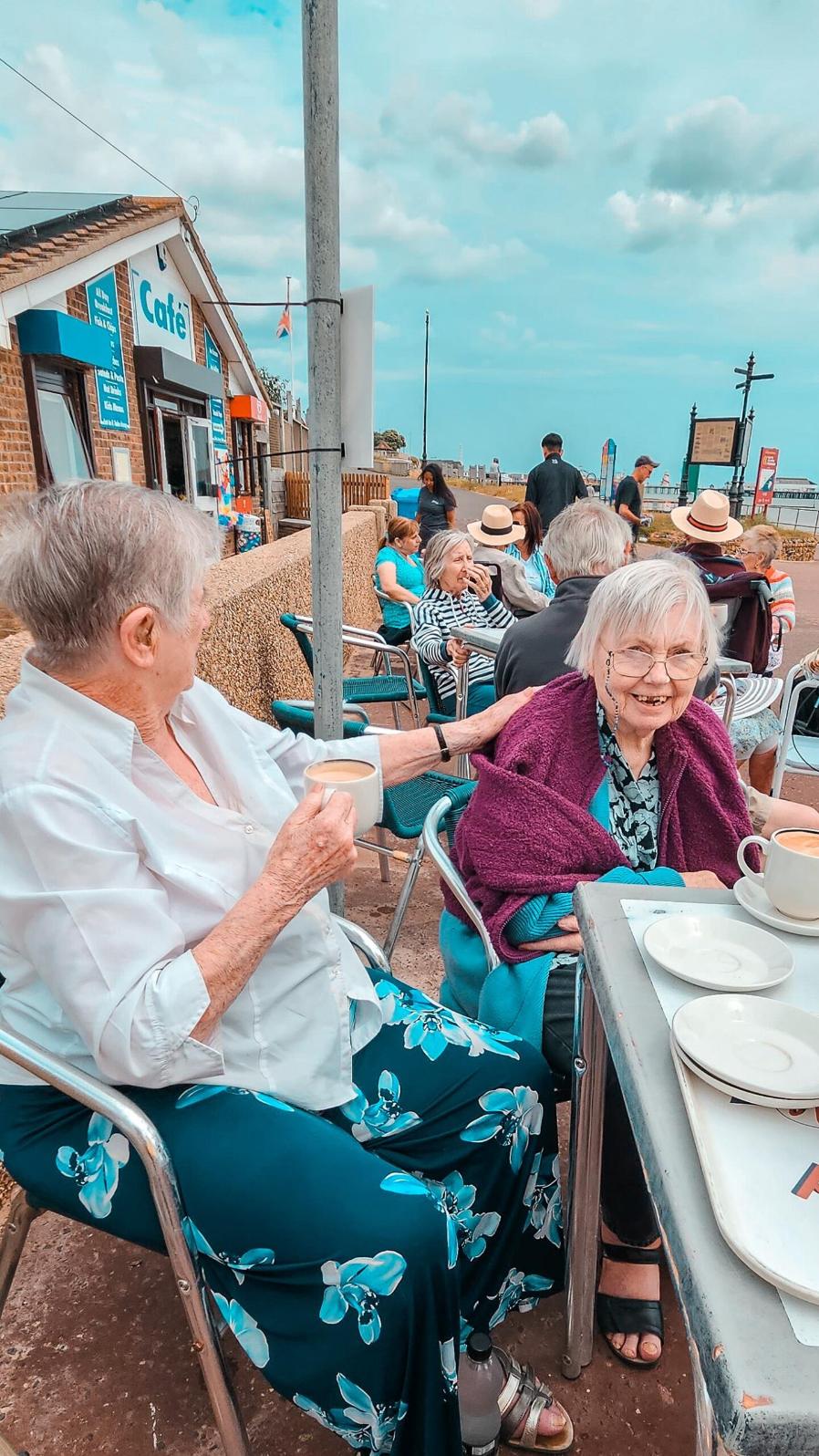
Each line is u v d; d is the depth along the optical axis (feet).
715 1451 2.46
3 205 29.91
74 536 3.58
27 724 3.74
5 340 21.01
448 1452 3.65
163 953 3.51
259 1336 3.61
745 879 4.51
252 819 4.57
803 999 3.44
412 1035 4.85
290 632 14.21
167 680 4.01
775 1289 2.17
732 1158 2.56
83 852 3.46
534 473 31.60
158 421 34.35
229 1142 3.69
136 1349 4.98
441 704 13.23
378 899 10.88
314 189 6.48
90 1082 3.44
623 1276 5.16
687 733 5.82
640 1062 3.03
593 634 5.58
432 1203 3.62
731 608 12.23
